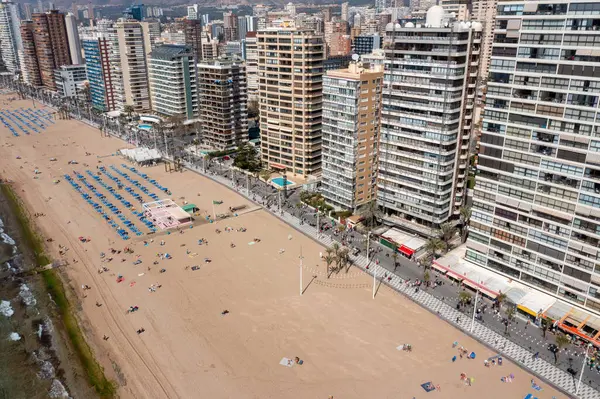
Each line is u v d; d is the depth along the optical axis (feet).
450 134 435.53
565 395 292.20
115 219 559.79
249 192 630.74
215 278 429.38
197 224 541.75
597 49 299.58
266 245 490.08
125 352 340.80
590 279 337.93
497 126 364.79
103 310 388.37
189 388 306.55
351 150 515.91
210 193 636.48
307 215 557.74
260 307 385.91
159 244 495.41
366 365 321.93
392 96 465.47
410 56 439.63
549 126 334.44
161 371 321.73
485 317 364.17
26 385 319.88
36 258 476.13
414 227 485.15
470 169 620.90
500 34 345.31
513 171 363.97
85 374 324.39
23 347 355.15
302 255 468.34
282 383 308.40
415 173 469.98
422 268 437.17
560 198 340.80
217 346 342.64
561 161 333.62
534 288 375.45
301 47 590.55
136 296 404.98
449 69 415.03
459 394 295.69
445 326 358.64
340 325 362.33
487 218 393.70
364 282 418.10
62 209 595.06
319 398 296.10
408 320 366.63
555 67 321.52
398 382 306.76
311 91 609.01
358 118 503.61
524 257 375.45
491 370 314.55
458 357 326.85
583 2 299.17
